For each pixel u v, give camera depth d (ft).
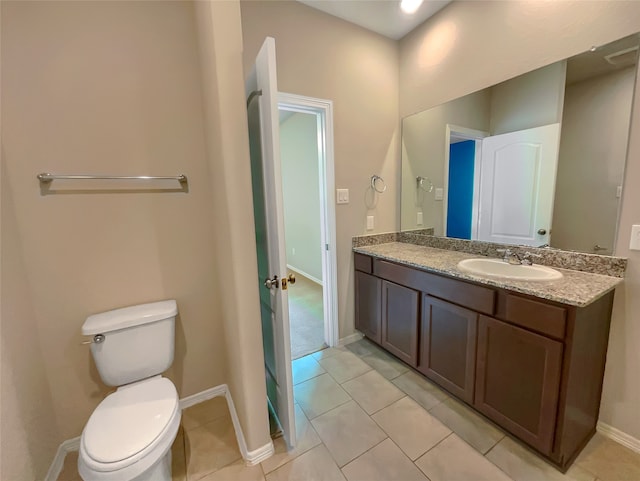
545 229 5.34
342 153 7.27
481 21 5.92
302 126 14.29
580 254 4.82
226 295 4.80
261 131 4.15
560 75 4.89
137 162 4.93
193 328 5.70
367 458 4.48
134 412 3.76
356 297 8.03
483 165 6.26
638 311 4.25
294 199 15.97
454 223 7.06
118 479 3.10
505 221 6.00
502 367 4.57
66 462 4.62
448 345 5.49
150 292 5.24
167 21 4.92
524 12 5.26
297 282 14.49
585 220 4.77
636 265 4.22
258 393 4.35
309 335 8.70
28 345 4.13
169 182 5.19
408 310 6.31
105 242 4.82
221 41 3.55
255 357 4.26
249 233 3.97
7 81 4.01
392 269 6.60
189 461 4.53
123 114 4.76
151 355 4.78
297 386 6.28
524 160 5.56
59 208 4.46
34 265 4.35
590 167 4.66
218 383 6.08
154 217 5.14
